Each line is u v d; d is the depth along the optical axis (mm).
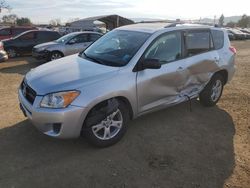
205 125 5254
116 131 4352
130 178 3639
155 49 4711
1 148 4242
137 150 4277
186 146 4461
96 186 3475
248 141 4727
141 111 4602
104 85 4023
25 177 3590
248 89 7793
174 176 3715
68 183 3504
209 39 5773
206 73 5637
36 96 3912
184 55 5180
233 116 5738
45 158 4008
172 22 5828
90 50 5211
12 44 15172
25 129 4852
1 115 5508
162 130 4957
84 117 3883
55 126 3867
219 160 4121
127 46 4723
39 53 12852
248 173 3854
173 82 4957
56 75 4195
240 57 16719
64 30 35812
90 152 4176
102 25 42938
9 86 7984
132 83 4305
